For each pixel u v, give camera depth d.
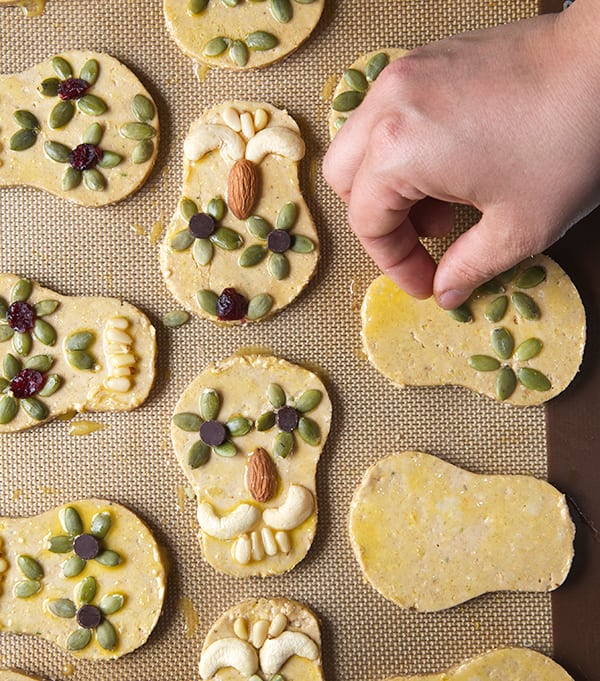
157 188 0.56
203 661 0.54
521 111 0.44
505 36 0.46
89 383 0.55
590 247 0.55
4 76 0.55
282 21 0.55
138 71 0.56
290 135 0.55
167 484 0.55
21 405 0.55
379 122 0.46
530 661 0.54
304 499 0.54
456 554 0.54
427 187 0.46
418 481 0.55
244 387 0.55
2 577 0.55
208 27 0.55
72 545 0.54
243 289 0.55
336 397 0.55
